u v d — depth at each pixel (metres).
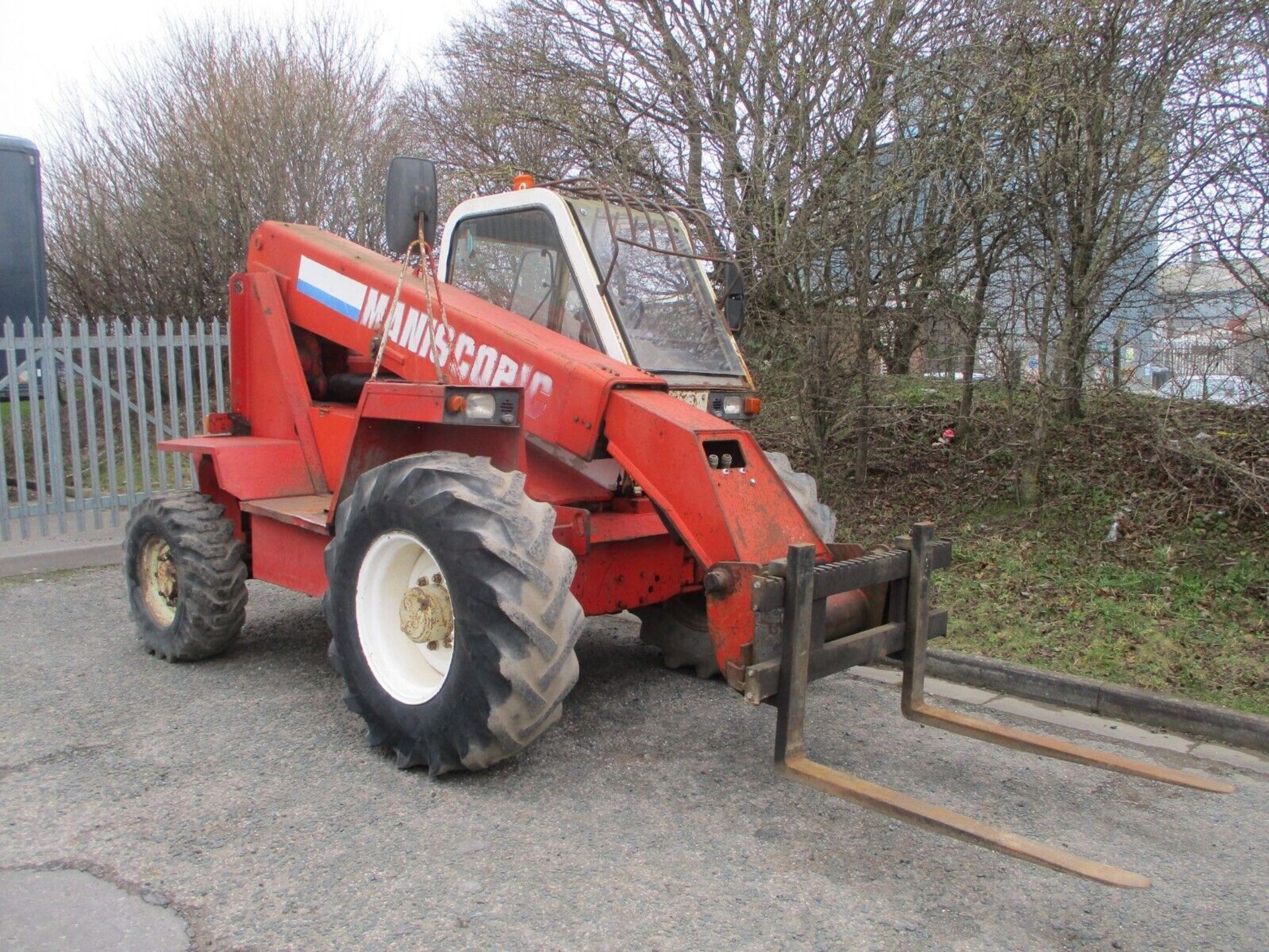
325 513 4.55
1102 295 6.82
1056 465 7.27
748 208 7.57
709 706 4.57
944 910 2.85
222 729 4.14
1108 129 6.11
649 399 3.87
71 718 4.26
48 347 7.95
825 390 7.20
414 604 3.73
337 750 3.94
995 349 6.91
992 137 6.34
